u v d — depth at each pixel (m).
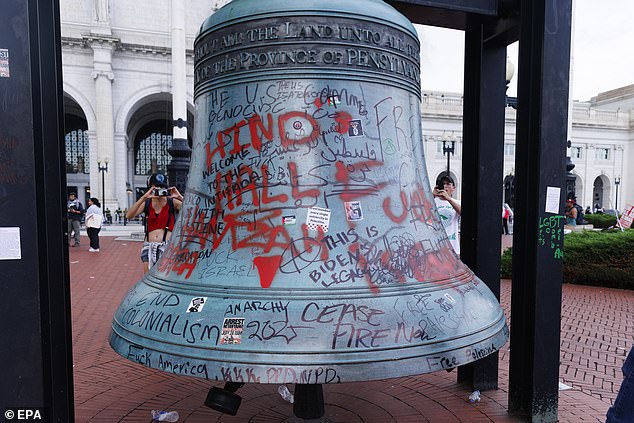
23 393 1.70
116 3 32.66
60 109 1.76
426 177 1.93
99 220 12.88
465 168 3.21
